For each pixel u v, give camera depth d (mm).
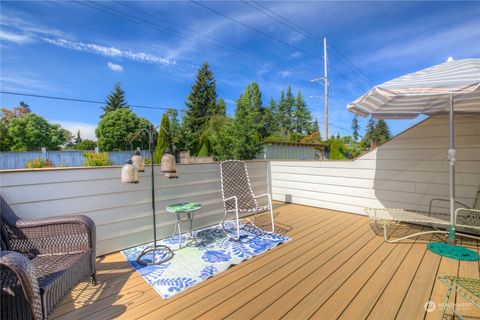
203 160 11500
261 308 1704
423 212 3479
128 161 2391
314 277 2115
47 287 1380
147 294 1913
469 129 3141
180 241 2914
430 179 3439
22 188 2197
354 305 1715
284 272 2217
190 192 3490
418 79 2238
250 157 11531
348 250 2680
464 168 3180
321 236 3141
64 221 1889
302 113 23047
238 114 12070
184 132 19641
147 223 3025
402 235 3127
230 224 3771
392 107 3291
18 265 1234
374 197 3959
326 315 1614
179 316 1641
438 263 2328
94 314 1682
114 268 2365
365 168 4047
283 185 5133
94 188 2619
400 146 3686
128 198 2871
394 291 1878
